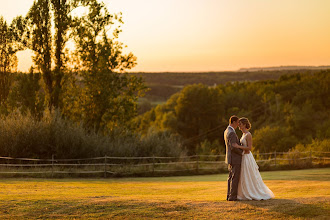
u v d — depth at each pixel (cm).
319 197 921
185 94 7481
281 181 1633
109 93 3266
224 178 2091
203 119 7475
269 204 858
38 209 876
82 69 3347
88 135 2680
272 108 8731
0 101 3225
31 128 2442
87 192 1302
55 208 884
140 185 1631
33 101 2888
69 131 2534
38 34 3178
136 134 2958
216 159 3278
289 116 7756
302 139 6925
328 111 8088
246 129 942
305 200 886
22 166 2272
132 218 791
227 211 813
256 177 931
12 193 1190
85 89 3259
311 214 766
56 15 3262
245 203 877
